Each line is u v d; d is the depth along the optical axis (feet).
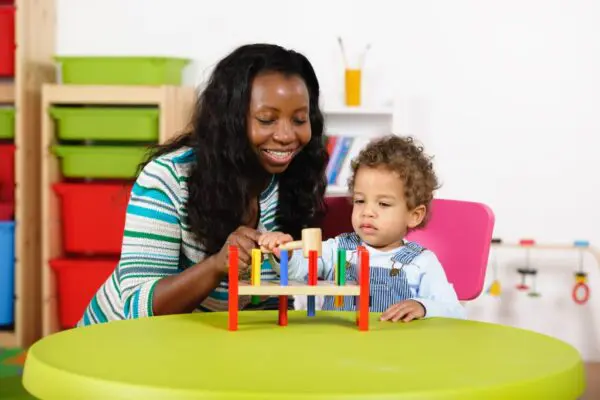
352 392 3.47
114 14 13.43
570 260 13.09
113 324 4.88
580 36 12.87
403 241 6.73
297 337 4.61
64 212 12.69
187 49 13.37
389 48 13.08
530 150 13.02
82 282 12.60
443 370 3.90
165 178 5.80
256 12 13.25
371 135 13.10
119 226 12.58
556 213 13.05
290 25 13.21
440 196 13.12
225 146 5.75
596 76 12.88
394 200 6.54
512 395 3.67
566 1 12.87
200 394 3.46
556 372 3.89
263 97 5.64
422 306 5.30
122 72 12.51
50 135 12.56
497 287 12.73
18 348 12.38
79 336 4.54
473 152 13.07
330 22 13.15
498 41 12.98
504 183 13.07
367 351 4.28
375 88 13.14
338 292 4.84
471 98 13.03
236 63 5.75
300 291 4.83
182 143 6.17
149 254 5.76
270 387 3.53
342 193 12.35
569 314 13.12
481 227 6.39
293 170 6.28
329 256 6.73
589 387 11.28
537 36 12.92
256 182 6.07
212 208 5.78
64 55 13.21
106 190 12.53
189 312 5.51
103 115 12.41
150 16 13.39
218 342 4.44
